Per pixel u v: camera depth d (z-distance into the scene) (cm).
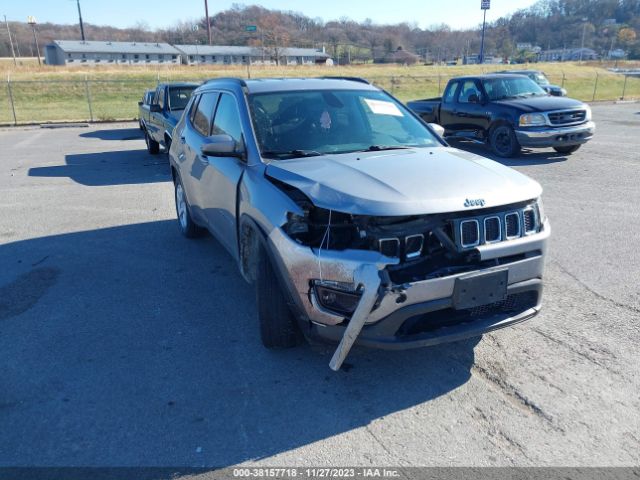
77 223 747
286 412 321
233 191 425
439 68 5112
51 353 392
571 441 292
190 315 452
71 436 301
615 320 427
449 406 324
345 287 312
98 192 946
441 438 296
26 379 359
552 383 345
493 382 347
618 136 1571
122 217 775
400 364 370
